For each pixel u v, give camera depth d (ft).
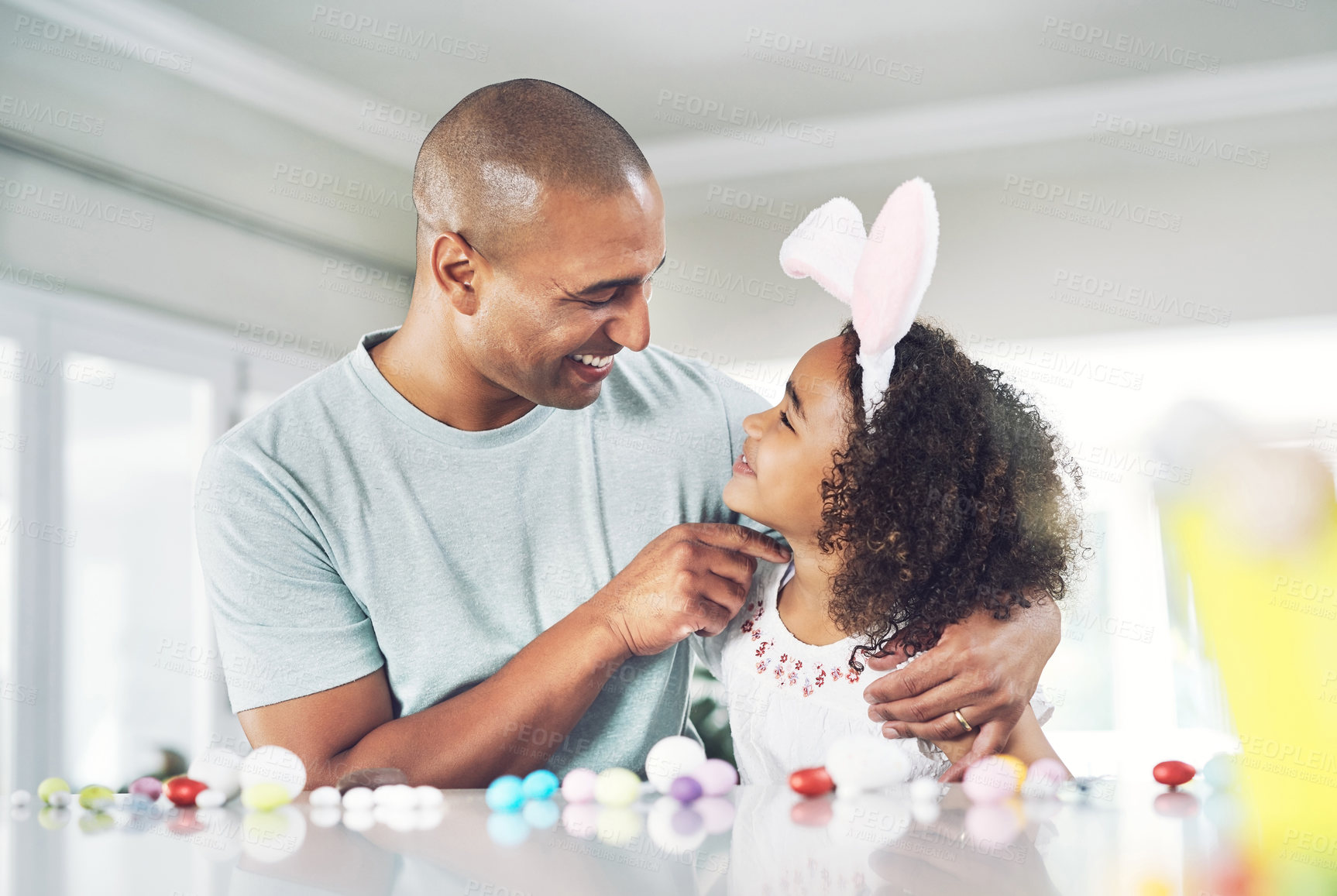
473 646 3.37
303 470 3.31
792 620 3.46
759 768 3.37
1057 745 7.32
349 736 3.16
